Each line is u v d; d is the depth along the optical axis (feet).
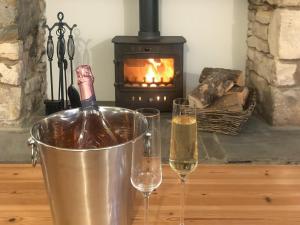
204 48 11.71
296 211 3.24
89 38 11.64
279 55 9.10
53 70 11.71
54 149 2.63
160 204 3.35
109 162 2.67
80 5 11.43
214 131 9.22
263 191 3.56
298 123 9.54
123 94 10.57
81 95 3.04
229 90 9.41
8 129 9.29
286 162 7.86
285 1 8.80
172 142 3.12
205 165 4.13
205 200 3.41
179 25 11.57
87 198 2.73
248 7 11.39
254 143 8.64
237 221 3.10
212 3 11.43
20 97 9.23
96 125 3.29
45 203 3.38
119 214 2.86
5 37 8.99
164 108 10.64
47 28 10.62
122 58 10.32
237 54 11.76
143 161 2.90
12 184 3.69
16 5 8.87
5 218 3.16
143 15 10.60
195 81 11.94
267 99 9.82
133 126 3.24
